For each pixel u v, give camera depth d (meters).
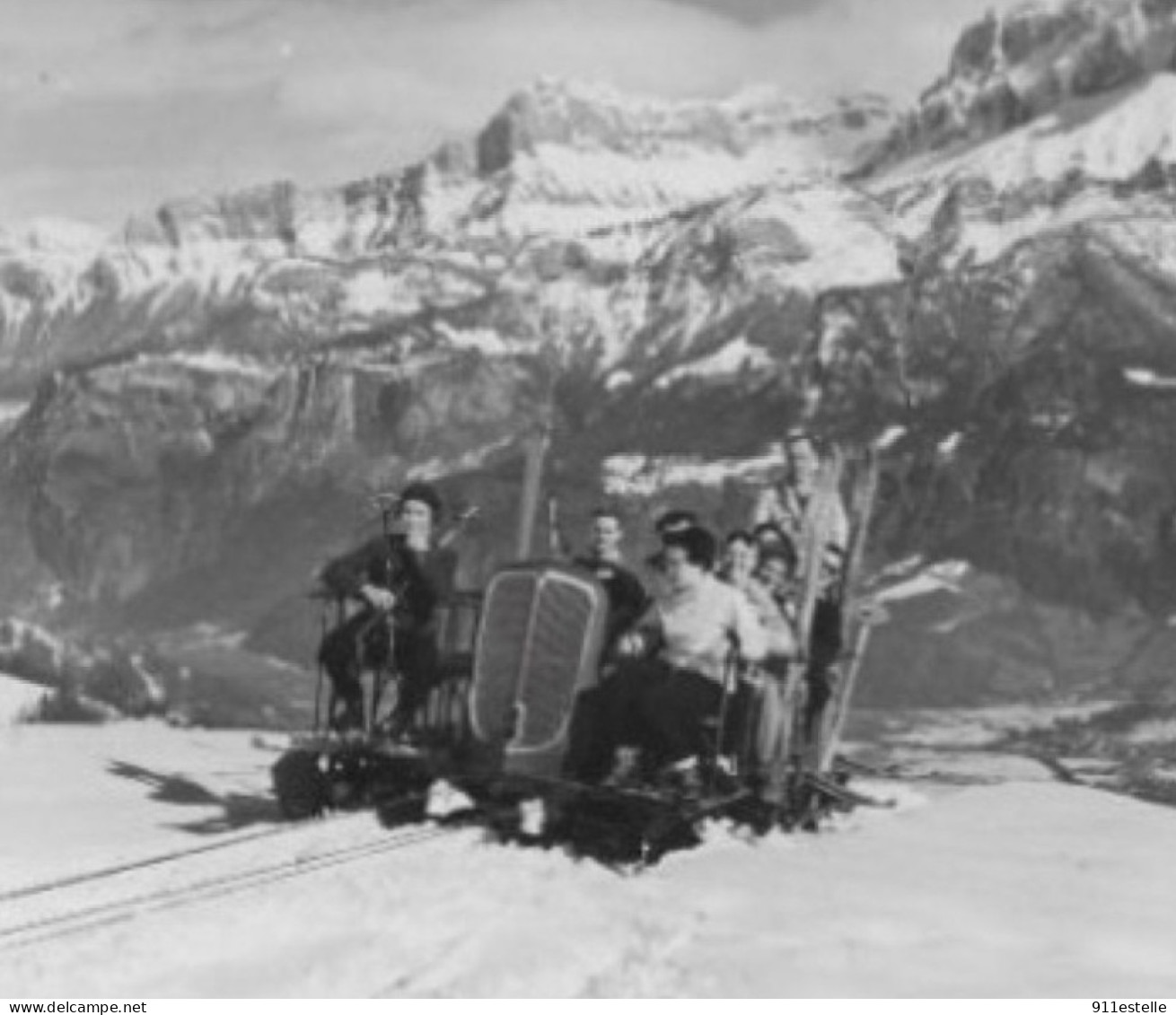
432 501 14.96
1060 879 13.20
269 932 9.89
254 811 15.41
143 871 11.36
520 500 14.95
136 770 18.48
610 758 13.47
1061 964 10.20
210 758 20.11
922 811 16.80
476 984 8.85
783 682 14.66
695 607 14.01
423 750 13.95
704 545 14.21
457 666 14.76
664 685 13.46
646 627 14.08
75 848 12.82
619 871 12.20
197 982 8.87
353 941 9.69
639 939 10.08
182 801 16.27
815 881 12.29
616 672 13.51
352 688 14.75
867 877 12.66
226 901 10.33
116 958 9.12
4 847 12.84
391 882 11.12
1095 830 16.06
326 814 14.28
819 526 14.75
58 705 24.66
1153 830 16.20
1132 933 11.26
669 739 13.45
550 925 10.23
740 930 10.48
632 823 12.81
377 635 14.62
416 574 14.82
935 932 10.87
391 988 8.85
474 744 13.62
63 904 10.34
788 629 14.60
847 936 10.53
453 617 15.03
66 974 8.83
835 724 15.98
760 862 13.04
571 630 13.55
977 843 14.88
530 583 13.64
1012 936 10.93
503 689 13.56
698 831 13.82
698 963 9.55
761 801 14.42
